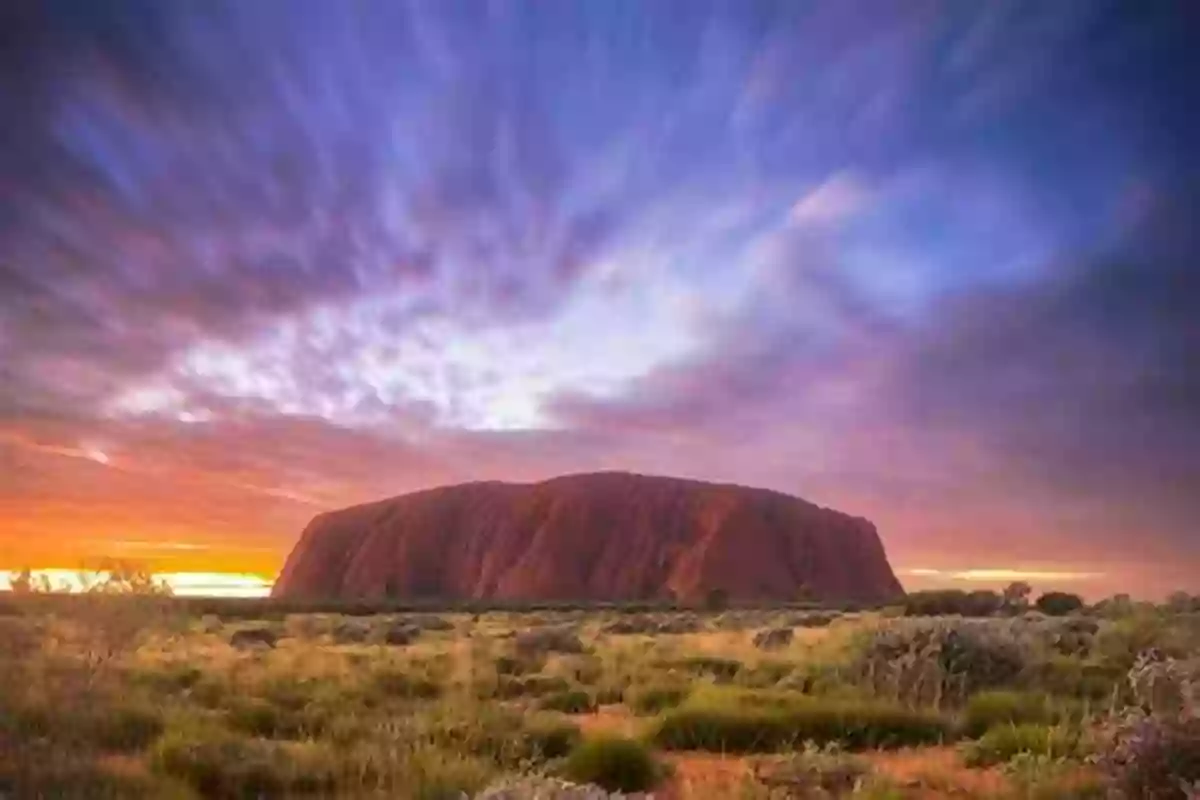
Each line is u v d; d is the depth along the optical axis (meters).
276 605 88.50
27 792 9.56
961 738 14.82
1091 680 18.36
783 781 11.34
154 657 22.58
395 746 11.48
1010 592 55.66
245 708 15.51
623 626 52.50
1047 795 10.22
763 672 22.48
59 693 13.38
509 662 25.33
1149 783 9.35
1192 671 10.98
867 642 20.67
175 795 9.88
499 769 11.48
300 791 10.62
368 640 40.09
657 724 14.90
